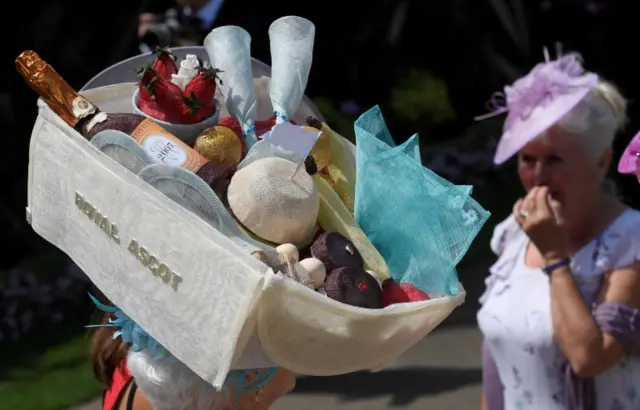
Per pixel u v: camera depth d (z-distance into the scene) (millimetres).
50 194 2012
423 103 9648
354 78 9703
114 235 1844
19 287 6629
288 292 1627
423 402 5105
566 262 2691
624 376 2703
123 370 2162
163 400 1947
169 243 1741
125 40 7422
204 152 1933
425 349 5824
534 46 10273
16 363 5828
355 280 1809
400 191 1983
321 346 1732
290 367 1734
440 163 9156
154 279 1772
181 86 2045
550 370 2799
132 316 1829
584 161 2744
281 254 1772
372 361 1854
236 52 2160
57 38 7512
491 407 3121
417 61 10078
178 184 1787
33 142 2045
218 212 1783
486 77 10211
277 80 2186
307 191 1885
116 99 2168
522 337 2826
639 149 2504
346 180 2152
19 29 7434
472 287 6887
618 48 6688
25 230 7289
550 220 2674
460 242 1915
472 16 10141
